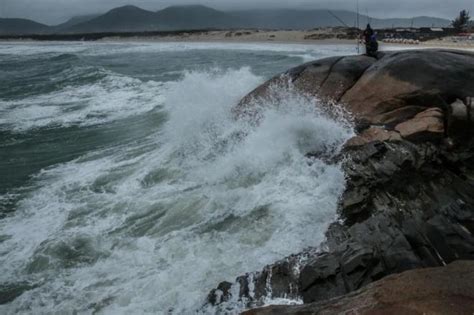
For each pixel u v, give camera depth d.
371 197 6.84
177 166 9.51
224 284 5.61
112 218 7.61
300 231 6.65
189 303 5.48
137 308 5.48
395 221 6.16
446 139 7.60
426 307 3.54
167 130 11.93
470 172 7.23
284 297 5.27
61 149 11.46
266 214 7.18
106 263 6.40
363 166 7.38
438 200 6.62
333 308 3.93
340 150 8.29
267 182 8.12
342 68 10.21
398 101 8.53
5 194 8.80
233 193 7.96
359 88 9.34
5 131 13.20
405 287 3.85
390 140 7.71
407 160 7.05
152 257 6.46
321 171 7.93
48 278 6.15
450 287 3.74
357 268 5.21
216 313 5.23
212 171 8.91
